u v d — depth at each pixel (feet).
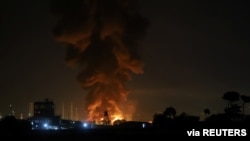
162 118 291.17
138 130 260.01
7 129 270.46
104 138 225.97
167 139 219.41
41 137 235.40
